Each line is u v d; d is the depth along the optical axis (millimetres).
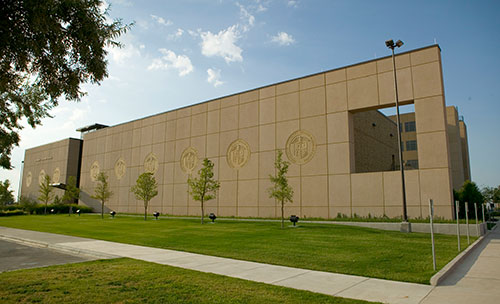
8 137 12977
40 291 6828
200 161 35188
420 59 23734
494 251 13648
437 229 20016
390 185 23750
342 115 26391
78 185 54938
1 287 7133
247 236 16781
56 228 23141
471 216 28766
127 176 43188
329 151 26578
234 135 32719
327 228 19875
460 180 49938
